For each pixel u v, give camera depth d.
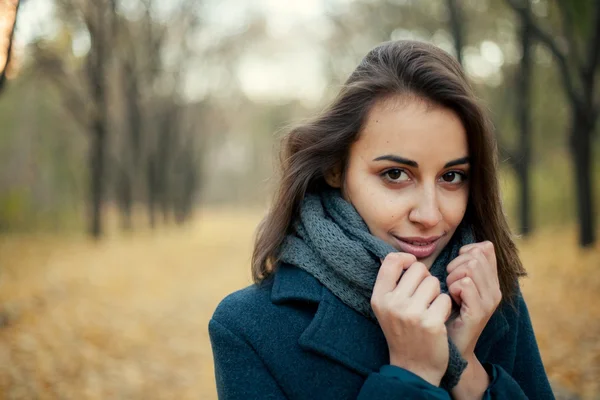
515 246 1.32
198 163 30.44
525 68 12.79
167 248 15.96
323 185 1.27
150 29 18.03
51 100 19.33
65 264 11.22
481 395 1.14
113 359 5.66
